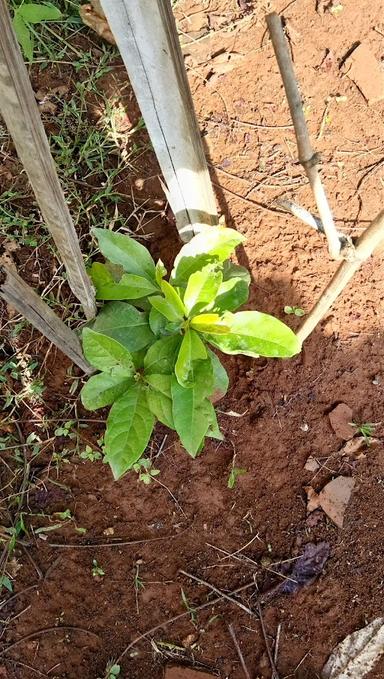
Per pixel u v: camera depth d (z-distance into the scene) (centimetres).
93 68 196
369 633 179
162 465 182
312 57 198
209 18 200
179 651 179
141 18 111
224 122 196
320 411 184
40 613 178
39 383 181
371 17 198
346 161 193
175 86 126
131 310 157
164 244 188
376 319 185
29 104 86
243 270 167
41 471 180
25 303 120
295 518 182
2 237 186
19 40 178
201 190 155
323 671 179
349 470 183
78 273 135
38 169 98
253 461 183
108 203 190
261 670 178
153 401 151
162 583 180
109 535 180
